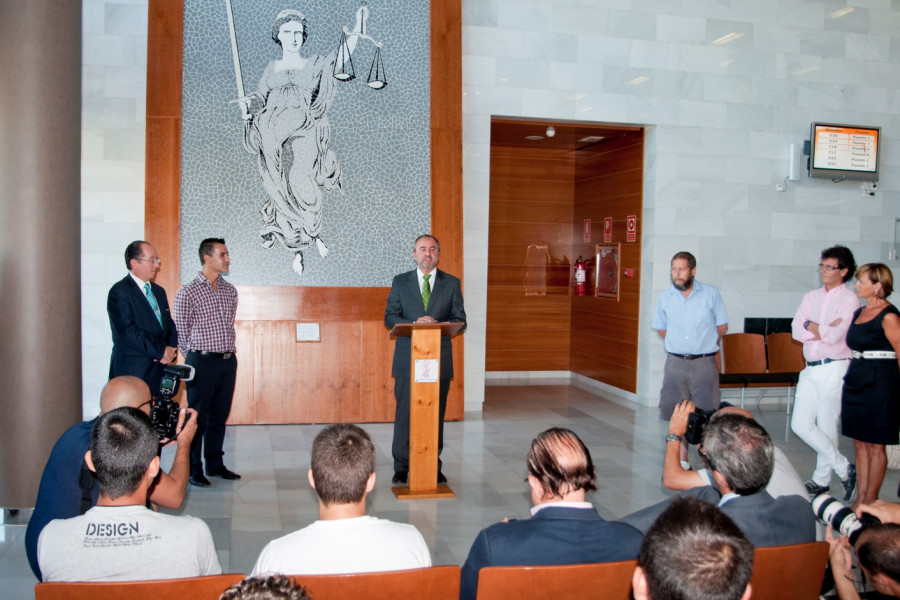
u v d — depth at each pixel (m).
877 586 2.07
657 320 6.17
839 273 5.32
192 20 7.27
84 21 7.29
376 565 2.24
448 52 7.72
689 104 8.62
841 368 5.31
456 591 2.13
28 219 4.56
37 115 4.57
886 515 2.43
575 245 10.78
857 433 4.99
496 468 6.03
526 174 10.69
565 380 10.72
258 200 7.34
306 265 7.43
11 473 4.56
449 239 7.66
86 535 2.25
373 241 7.55
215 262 5.41
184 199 7.22
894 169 9.24
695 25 8.62
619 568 2.16
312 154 7.45
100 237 7.35
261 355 7.31
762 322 8.91
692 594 1.35
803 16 8.91
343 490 2.26
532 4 8.20
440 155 7.67
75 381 4.79
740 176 8.80
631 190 9.09
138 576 2.26
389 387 7.54
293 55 7.44
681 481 2.95
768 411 8.62
